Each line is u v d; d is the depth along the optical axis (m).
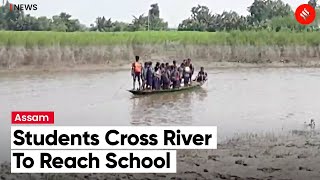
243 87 30.81
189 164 11.14
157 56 52.22
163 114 19.81
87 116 19.38
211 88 29.89
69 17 65.69
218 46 54.94
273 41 56.88
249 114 19.92
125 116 19.31
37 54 45.75
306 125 17.28
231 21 70.12
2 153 12.52
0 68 43.47
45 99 24.44
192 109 21.20
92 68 46.94
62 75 39.59
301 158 11.60
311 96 26.42
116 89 29.12
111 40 50.81
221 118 18.88
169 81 27.14
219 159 11.59
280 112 20.53
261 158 11.65
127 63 49.72
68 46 48.16
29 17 61.94
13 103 22.97
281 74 42.09
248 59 55.03
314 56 57.28
